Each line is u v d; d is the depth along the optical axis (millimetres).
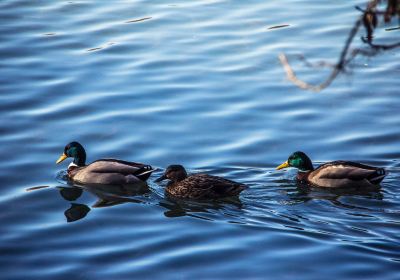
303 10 26656
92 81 22281
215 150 18766
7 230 15430
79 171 18109
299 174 17797
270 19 26062
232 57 23500
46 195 17141
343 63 6582
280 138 19234
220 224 15453
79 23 26250
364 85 21672
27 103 21016
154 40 24844
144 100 21188
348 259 13750
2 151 18844
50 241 14945
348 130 19484
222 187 16766
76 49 24375
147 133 19594
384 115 20078
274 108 20625
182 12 27000
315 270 13414
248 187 16656
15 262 14125
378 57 23234
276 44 24156
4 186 17484
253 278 13164
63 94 21531
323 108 20562
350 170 17219
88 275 13539
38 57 23797
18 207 16500
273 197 16875
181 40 24781
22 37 25109
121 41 24812
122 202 16859
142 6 27672
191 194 16891
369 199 16609
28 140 19359
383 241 14477
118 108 20797
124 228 15453
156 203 16797
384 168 17859
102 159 18172
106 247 14594
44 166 18422
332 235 14805
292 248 14242
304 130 19562
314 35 24594
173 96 21375
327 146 18875
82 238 15031
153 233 15133
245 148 18812
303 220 15602
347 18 25703
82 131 19734
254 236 14805
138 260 14023
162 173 18141
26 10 27344
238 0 27938
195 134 19484
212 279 13180
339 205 16359
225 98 21188
